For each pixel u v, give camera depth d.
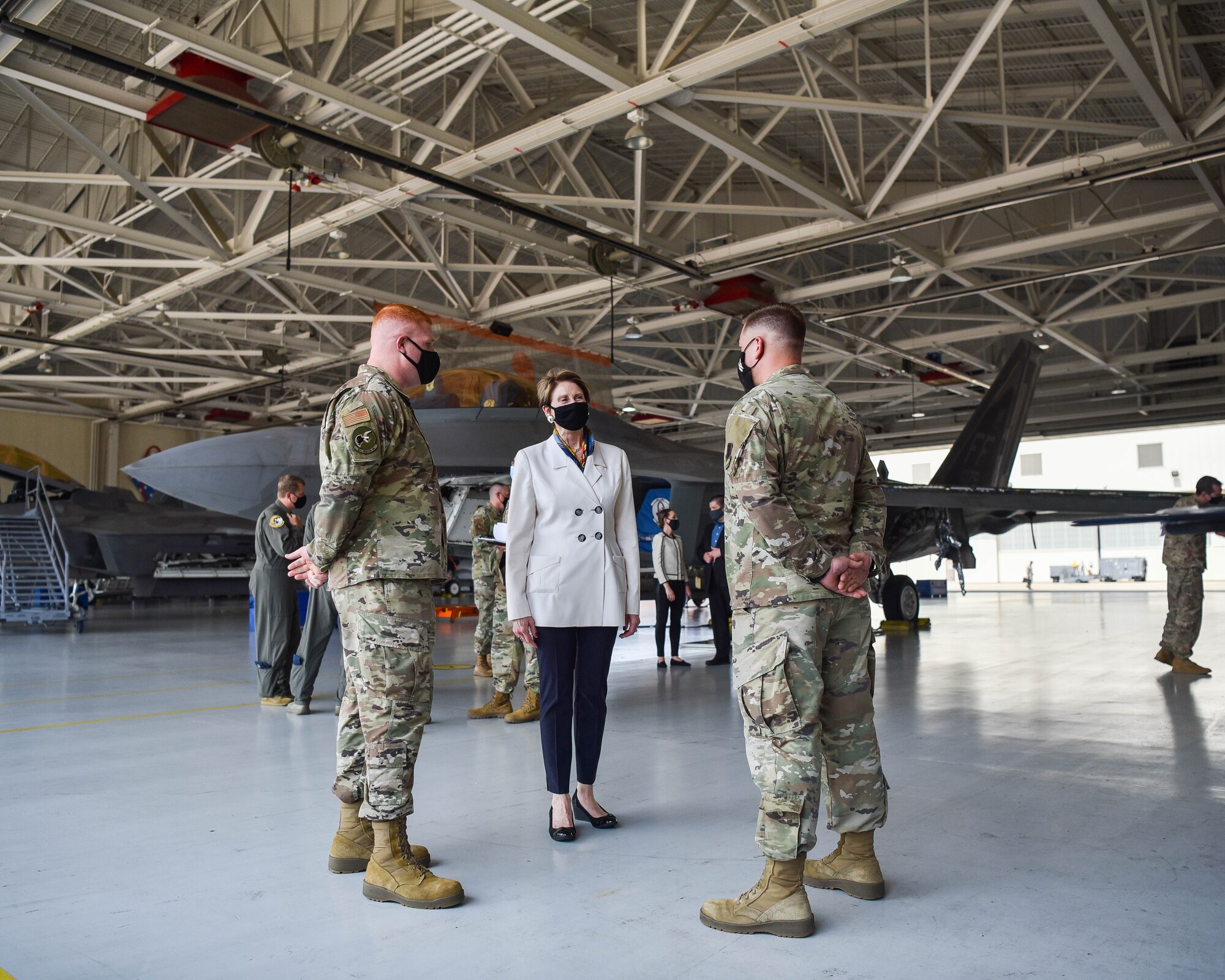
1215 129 11.16
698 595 11.03
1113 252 19.08
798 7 11.70
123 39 11.89
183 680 8.09
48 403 28.86
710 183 19.09
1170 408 28.31
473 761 4.51
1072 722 5.48
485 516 7.41
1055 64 12.63
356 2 10.47
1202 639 11.48
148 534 18.28
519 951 2.23
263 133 11.31
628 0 11.77
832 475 2.57
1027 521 15.49
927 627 14.38
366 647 2.70
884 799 2.62
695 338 27.73
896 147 16.17
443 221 14.49
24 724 5.73
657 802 3.69
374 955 2.21
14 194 16.59
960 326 25.83
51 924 2.42
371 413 2.68
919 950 2.21
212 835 3.26
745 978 2.07
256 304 22.73
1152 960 2.14
